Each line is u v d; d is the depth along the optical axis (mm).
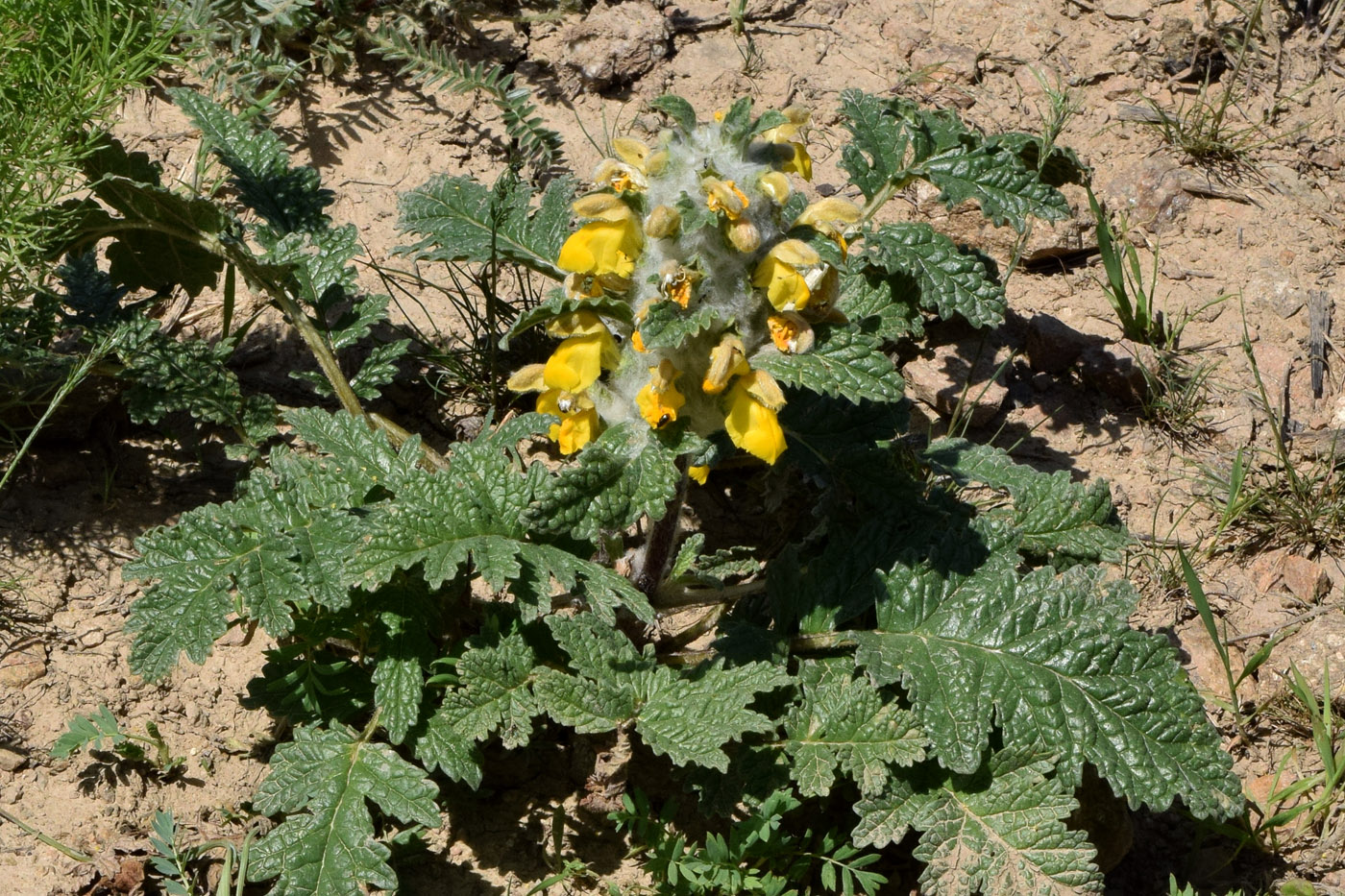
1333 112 1596
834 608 1288
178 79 1541
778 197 1189
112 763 1293
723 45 1606
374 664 1294
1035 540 1330
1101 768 1247
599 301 1202
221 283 1478
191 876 1269
